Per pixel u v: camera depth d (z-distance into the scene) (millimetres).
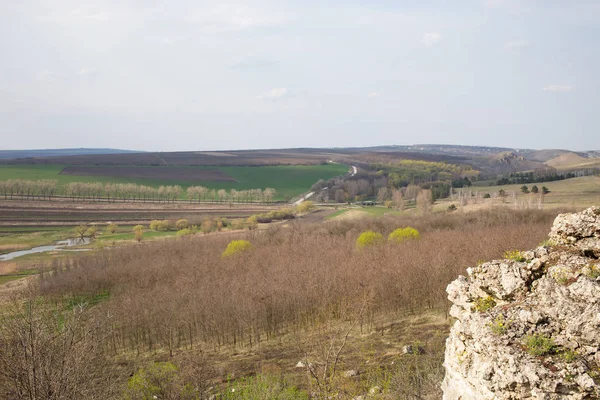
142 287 72125
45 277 84688
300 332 55312
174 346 55375
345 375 35656
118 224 171000
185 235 142875
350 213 171125
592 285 14430
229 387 39688
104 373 35594
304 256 83375
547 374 13438
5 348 26203
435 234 98625
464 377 16438
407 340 47031
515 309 15602
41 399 23031
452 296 19078
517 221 115812
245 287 60750
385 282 58844
